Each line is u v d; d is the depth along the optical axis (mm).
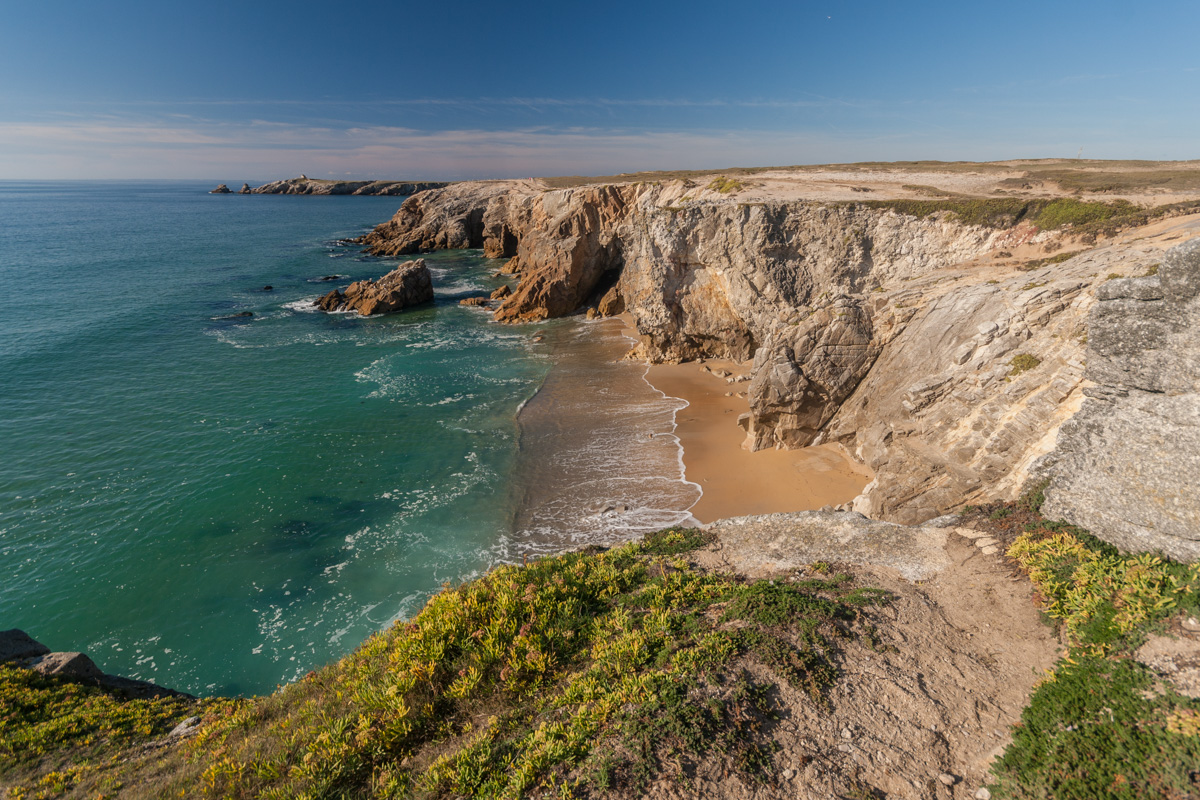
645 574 13586
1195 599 8672
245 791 8273
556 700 9070
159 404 34688
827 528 14867
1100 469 11750
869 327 25625
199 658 17672
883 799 7215
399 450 29609
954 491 17672
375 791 7879
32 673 13703
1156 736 6867
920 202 31391
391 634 12656
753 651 9555
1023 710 8258
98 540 22547
